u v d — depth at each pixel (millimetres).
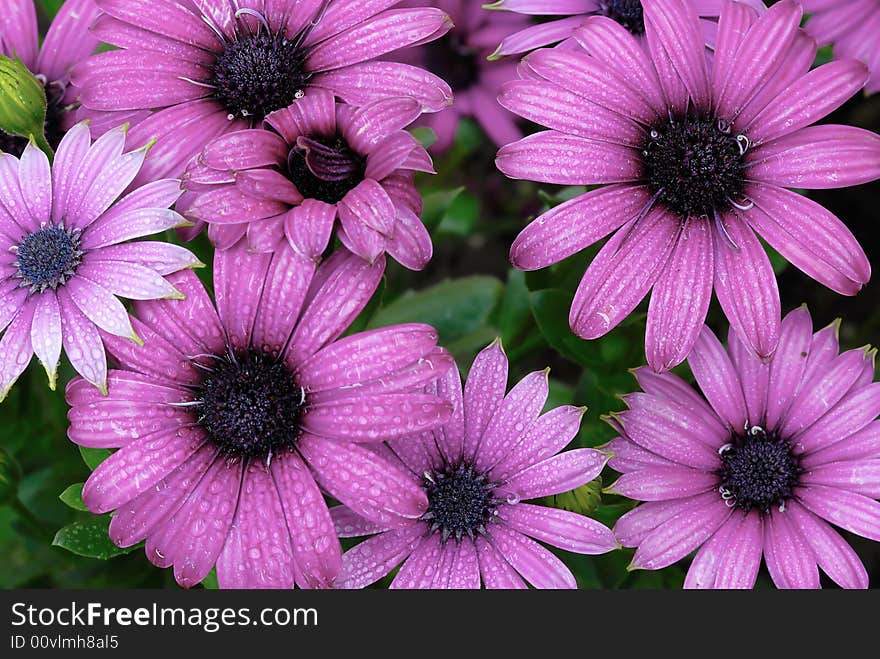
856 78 367
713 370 374
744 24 373
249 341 362
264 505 357
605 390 412
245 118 378
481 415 370
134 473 356
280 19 380
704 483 373
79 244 366
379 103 358
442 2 434
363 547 365
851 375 373
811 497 371
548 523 365
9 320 365
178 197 363
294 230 351
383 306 446
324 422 356
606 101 370
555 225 366
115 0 380
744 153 371
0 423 427
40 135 383
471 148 469
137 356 360
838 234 362
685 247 367
